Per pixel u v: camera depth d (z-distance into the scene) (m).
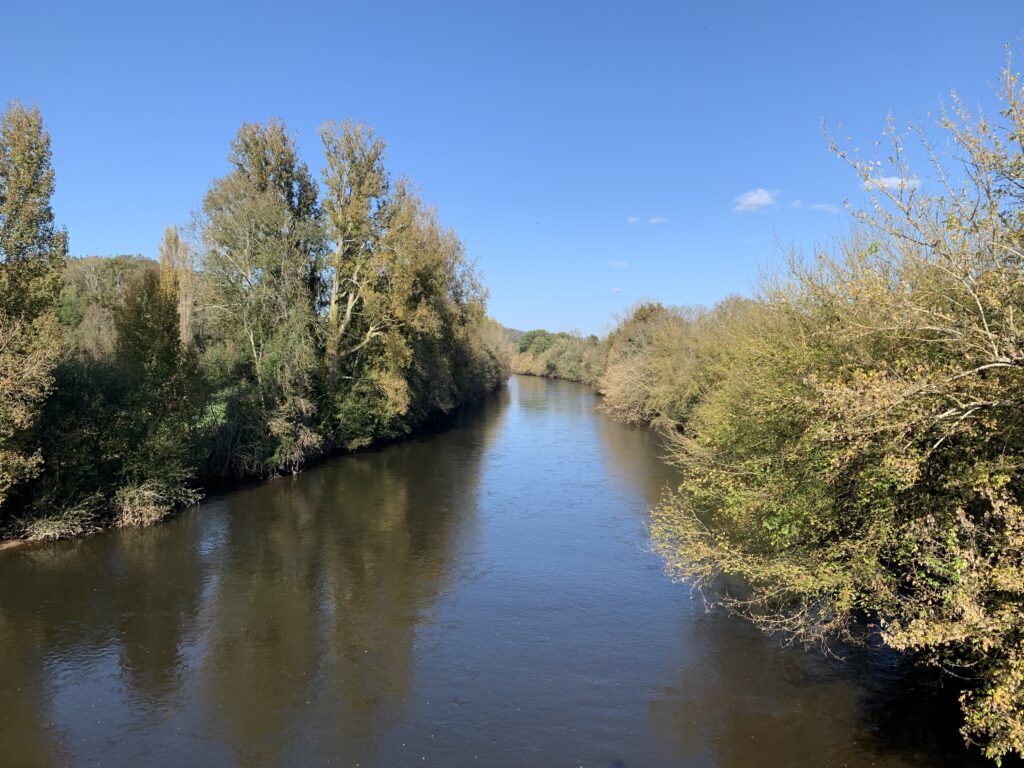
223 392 27.36
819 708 10.20
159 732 9.62
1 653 11.98
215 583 15.57
